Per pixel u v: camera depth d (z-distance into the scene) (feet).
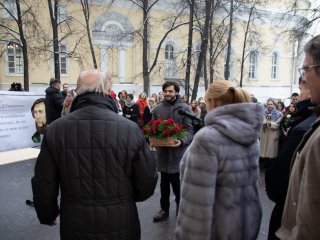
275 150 23.80
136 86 83.97
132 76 85.05
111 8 79.77
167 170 13.38
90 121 6.29
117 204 6.27
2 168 22.29
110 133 6.23
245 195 6.43
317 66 4.44
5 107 20.83
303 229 3.92
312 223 3.84
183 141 12.53
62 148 6.24
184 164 6.47
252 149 6.64
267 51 100.83
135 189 6.72
